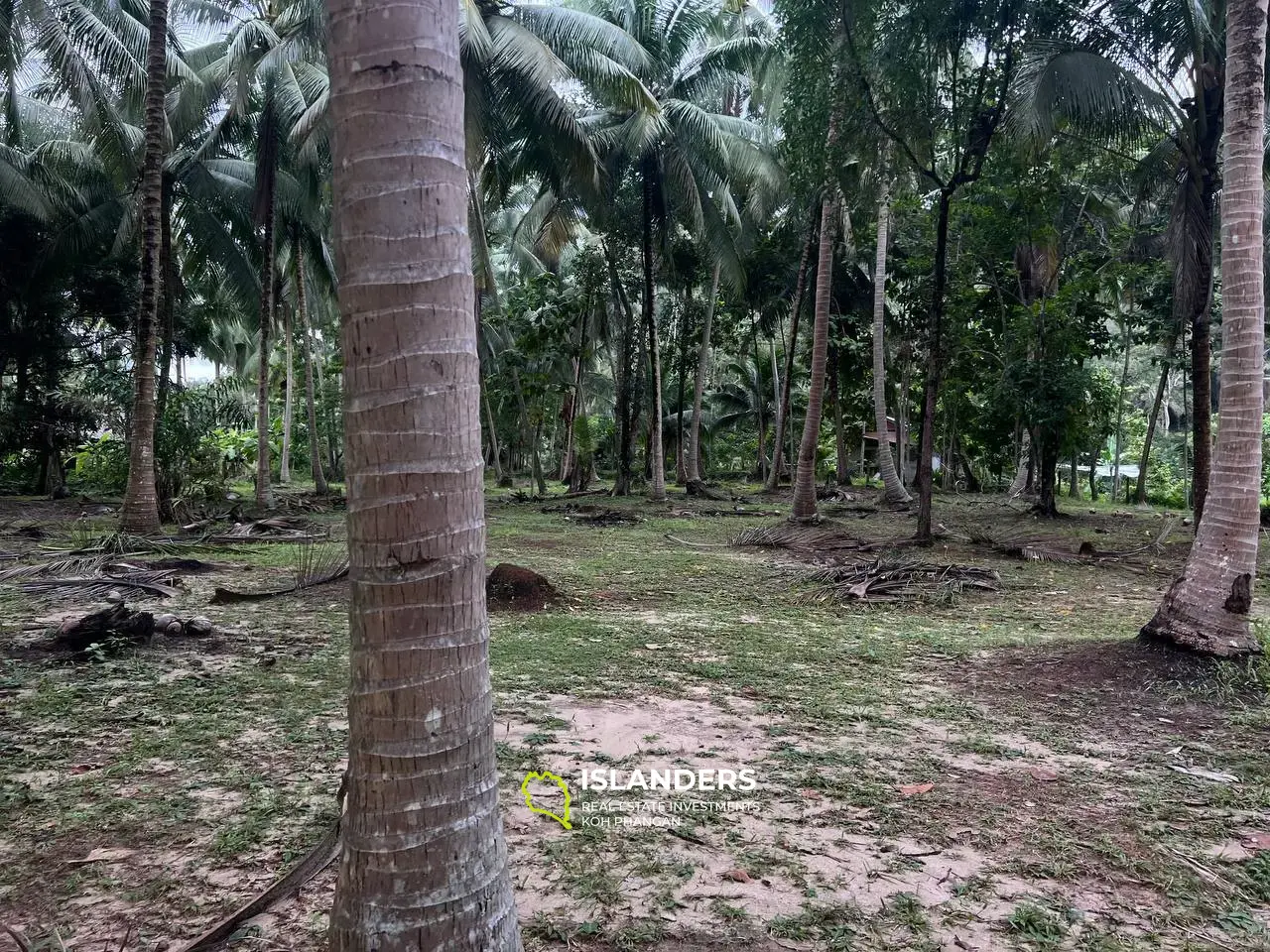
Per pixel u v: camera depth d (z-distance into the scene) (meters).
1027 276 18.75
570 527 15.90
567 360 25.67
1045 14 9.89
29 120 19.61
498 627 6.82
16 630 6.20
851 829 3.23
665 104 17.84
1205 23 10.04
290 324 27.84
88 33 12.86
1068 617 7.55
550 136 14.66
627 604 7.99
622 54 15.20
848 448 34.72
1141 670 5.32
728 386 37.25
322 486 22.58
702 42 19.22
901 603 8.11
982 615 7.66
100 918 2.57
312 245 21.47
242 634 6.32
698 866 2.94
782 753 4.02
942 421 27.53
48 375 20.64
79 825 3.16
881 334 19.86
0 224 18.45
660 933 2.51
